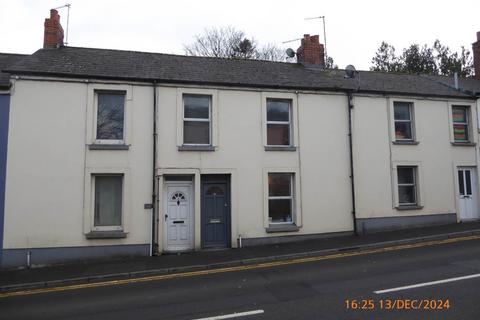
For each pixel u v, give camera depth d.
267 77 14.86
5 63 13.98
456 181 16.25
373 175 15.07
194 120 13.65
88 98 12.59
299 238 13.95
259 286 8.32
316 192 14.33
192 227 13.26
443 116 16.44
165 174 13.02
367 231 14.73
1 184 11.79
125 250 12.41
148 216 12.69
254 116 14.03
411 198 15.87
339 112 14.97
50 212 11.99
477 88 18.06
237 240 13.37
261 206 13.73
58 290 8.98
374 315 6.11
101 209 12.77
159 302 7.47
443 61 34.91
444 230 14.17
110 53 14.70
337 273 9.11
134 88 13.05
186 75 13.79
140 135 12.92
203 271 10.37
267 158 13.99
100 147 12.50
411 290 7.34
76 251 12.06
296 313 6.38
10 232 11.68
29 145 12.06
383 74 18.05
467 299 6.64
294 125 14.39
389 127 15.55
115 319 6.58
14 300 8.18
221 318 6.35
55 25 14.38
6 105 12.08
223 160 13.55
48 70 12.36
